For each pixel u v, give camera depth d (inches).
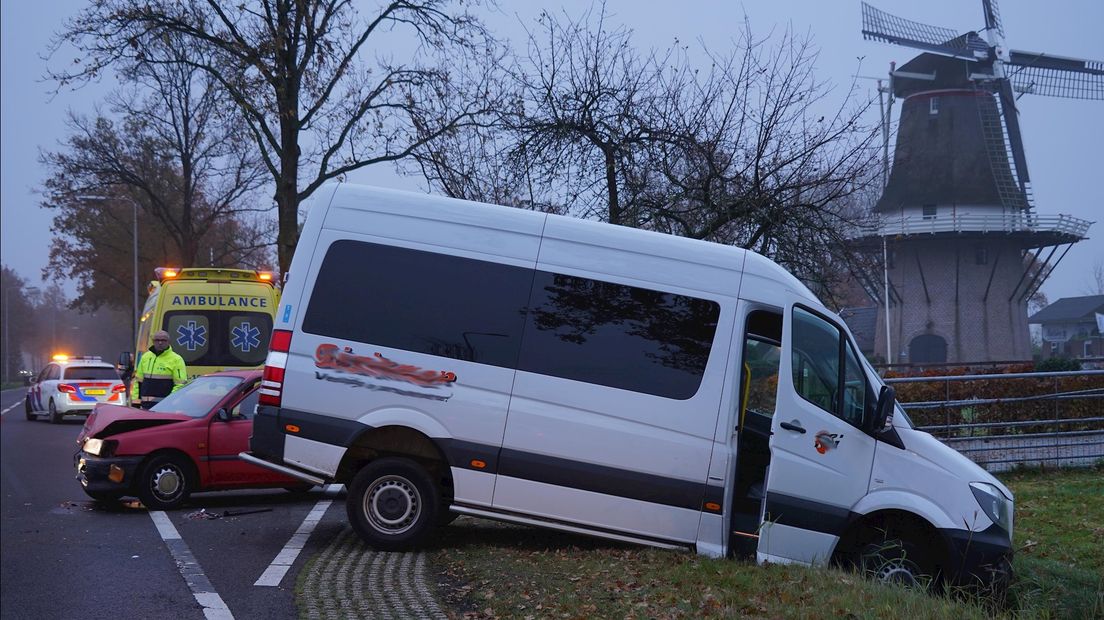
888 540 315.9
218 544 360.8
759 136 587.8
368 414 325.7
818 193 598.2
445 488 347.3
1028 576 334.3
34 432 1018.7
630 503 319.0
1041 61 2026.3
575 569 302.2
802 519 313.3
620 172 623.8
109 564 326.0
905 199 1978.3
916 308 2028.8
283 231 903.7
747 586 270.2
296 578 301.6
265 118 899.4
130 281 2153.1
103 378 1199.6
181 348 599.2
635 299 325.4
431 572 307.6
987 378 605.3
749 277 324.8
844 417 319.0
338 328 330.0
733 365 319.9
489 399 323.6
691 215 610.5
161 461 438.0
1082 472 608.4
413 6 894.4
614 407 320.5
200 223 1929.1
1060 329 3878.0
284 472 329.1
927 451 318.3
